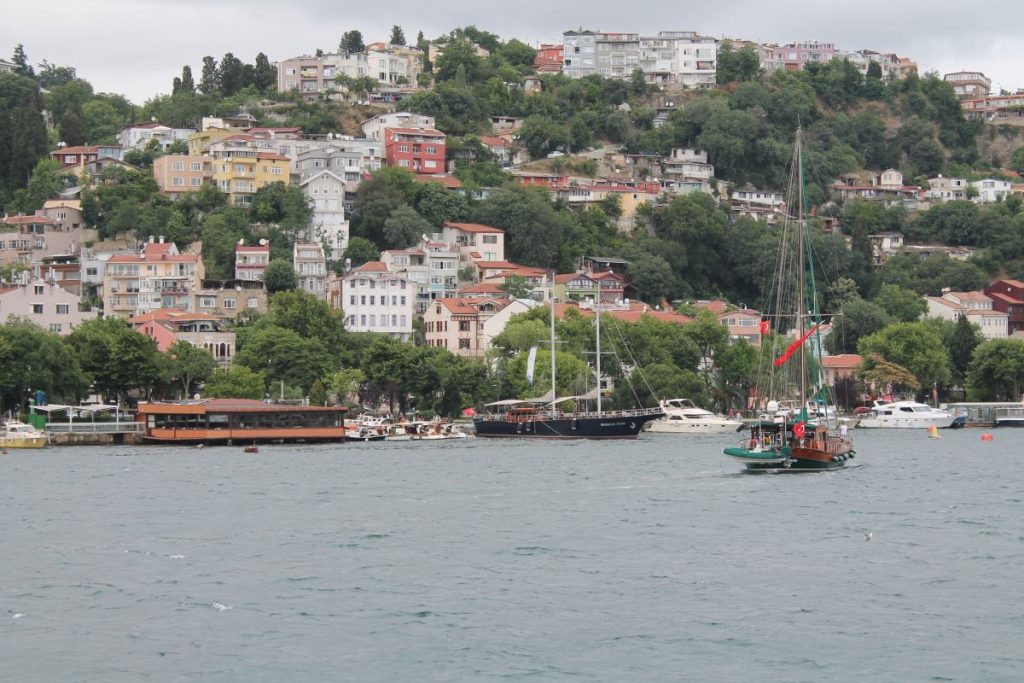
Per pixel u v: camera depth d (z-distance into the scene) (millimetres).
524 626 164375
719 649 155000
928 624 164875
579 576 190875
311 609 172500
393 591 182125
